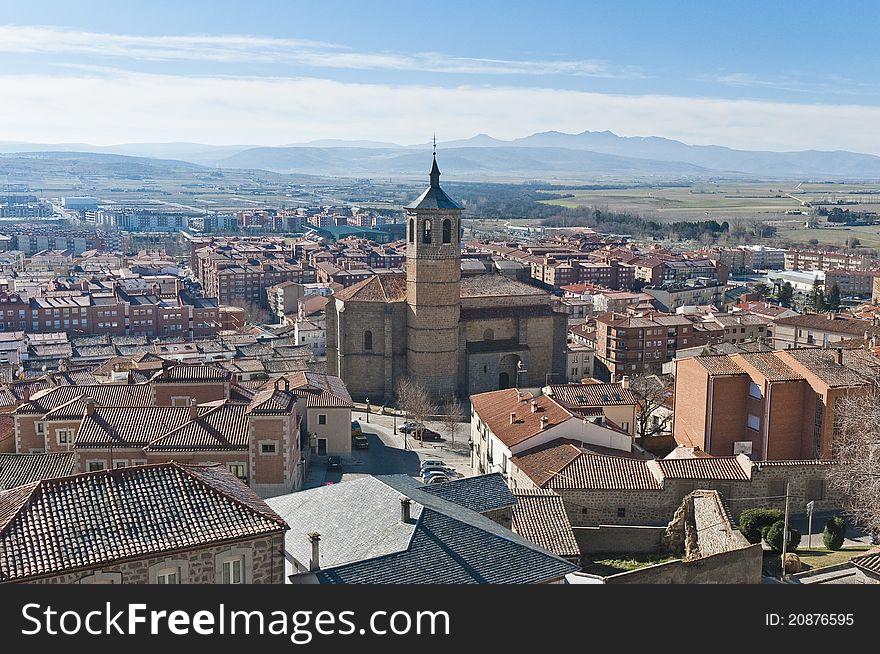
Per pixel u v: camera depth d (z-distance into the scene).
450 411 158.12
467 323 178.88
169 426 109.62
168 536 50.47
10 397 136.12
